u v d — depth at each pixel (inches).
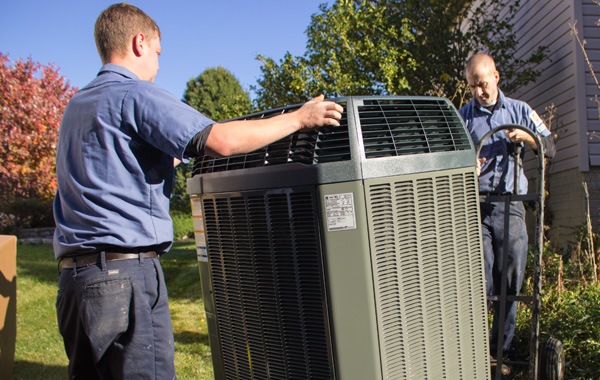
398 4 286.4
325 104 81.0
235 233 91.7
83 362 84.2
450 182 90.4
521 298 113.9
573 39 255.4
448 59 281.3
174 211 746.2
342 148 81.4
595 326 131.3
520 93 318.7
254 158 90.4
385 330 81.2
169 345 82.4
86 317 76.7
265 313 88.9
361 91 272.5
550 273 181.9
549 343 114.7
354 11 283.7
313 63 283.0
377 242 80.4
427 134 90.3
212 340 101.1
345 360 80.7
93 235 77.1
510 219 131.9
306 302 83.0
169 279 293.0
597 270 179.8
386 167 81.4
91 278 76.8
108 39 83.7
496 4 330.0
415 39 286.0
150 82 80.7
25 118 430.3
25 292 244.2
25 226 485.4
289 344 86.2
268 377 90.3
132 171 78.6
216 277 97.4
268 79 295.1
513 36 292.0
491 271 133.0
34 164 440.5
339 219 79.4
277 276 86.0
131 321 78.1
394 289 82.3
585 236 216.1
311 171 80.0
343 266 79.7
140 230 78.7
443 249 89.0
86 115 78.7
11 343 139.6
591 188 251.1
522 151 136.1
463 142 95.5
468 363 93.5
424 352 85.8
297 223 82.4
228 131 76.1
